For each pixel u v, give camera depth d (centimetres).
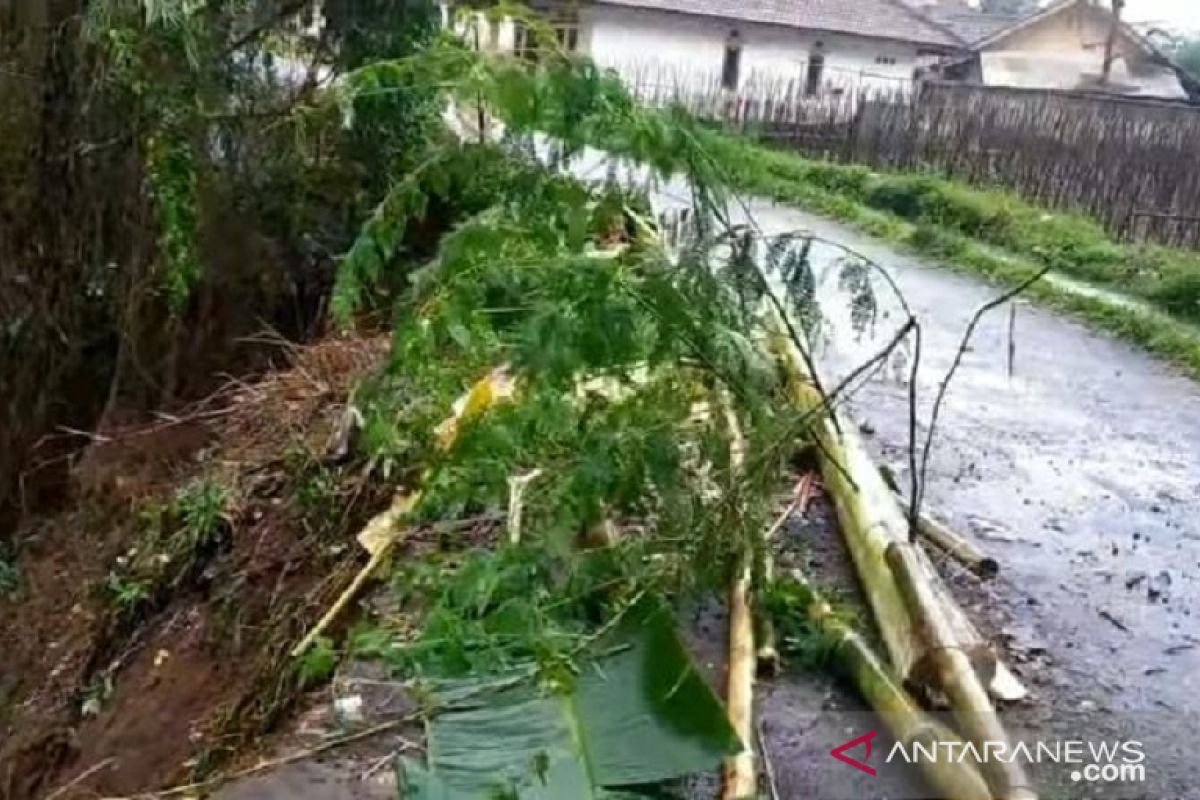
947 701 254
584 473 267
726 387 279
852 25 1981
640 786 209
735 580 280
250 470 456
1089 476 452
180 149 603
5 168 610
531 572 253
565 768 205
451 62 287
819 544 338
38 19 591
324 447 431
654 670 226
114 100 595
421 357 317
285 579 380
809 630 285
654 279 261
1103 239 920
